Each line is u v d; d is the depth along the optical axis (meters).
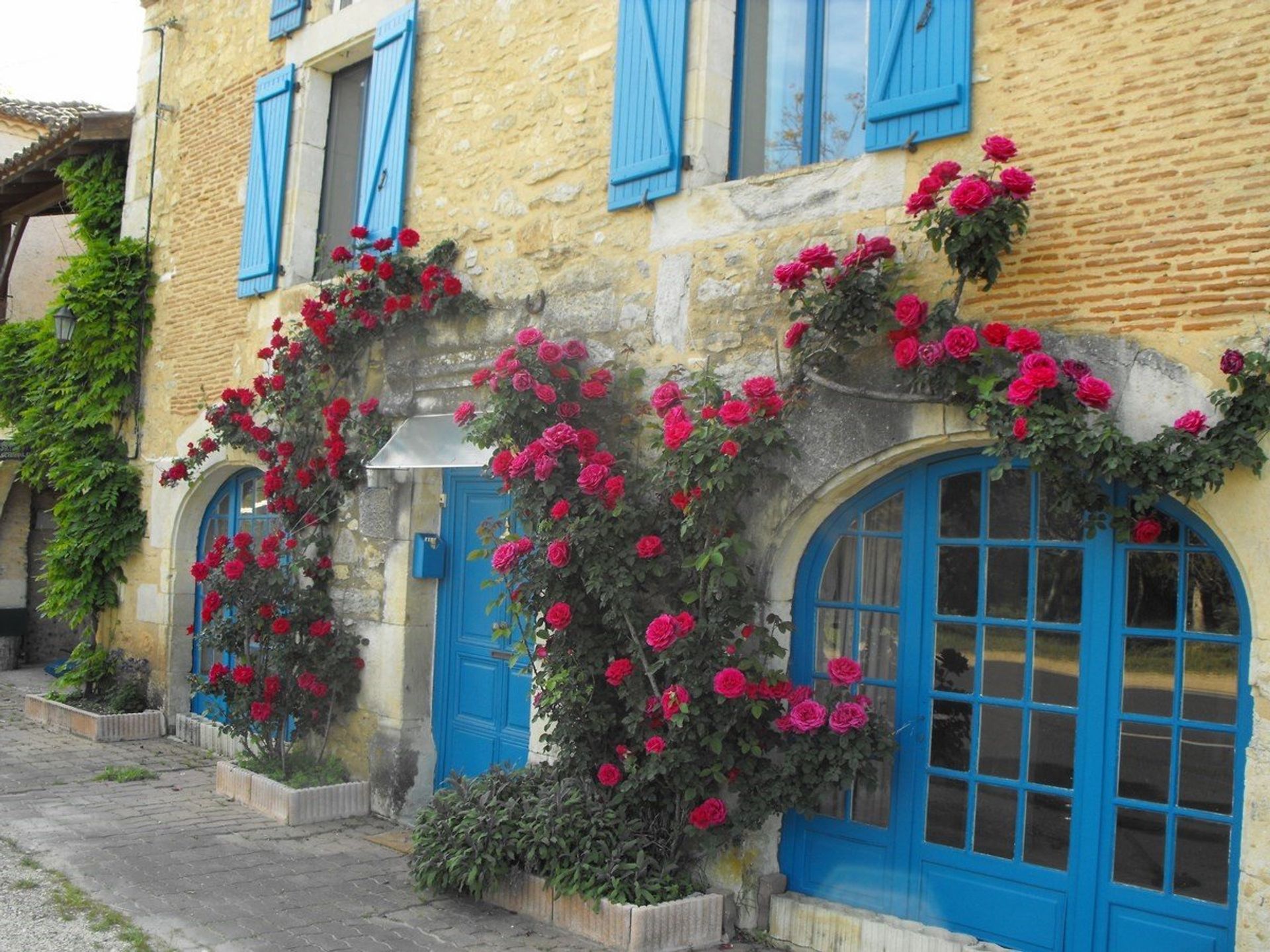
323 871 5.38
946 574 4.39
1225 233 3.61
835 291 4.29
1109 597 3.93
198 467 8.39
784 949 4.53
